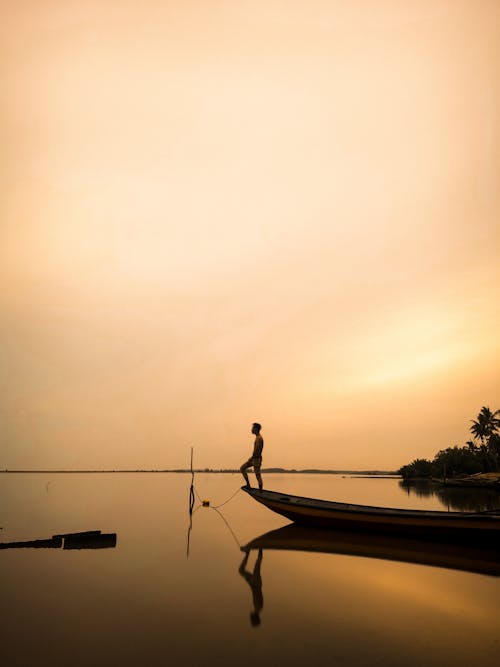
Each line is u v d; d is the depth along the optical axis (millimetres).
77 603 5898
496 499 26781
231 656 4266
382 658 4242
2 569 7836
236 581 7035
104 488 38094
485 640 4711
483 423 80688
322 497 25047
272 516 16141
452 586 6801
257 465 14305
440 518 10641
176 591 6457
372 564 8266
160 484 49375
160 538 11094
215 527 13133
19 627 5004
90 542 10406
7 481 55719
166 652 4352
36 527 13172
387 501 23203
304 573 7570
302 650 4418
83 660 4164
